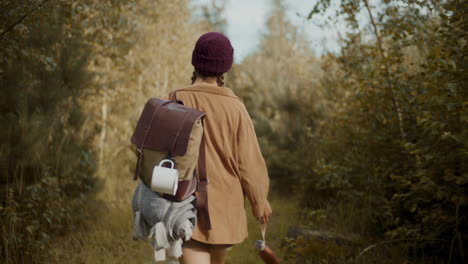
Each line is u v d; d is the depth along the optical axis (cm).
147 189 182
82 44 493
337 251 357
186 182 178
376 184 423
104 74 680
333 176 479
